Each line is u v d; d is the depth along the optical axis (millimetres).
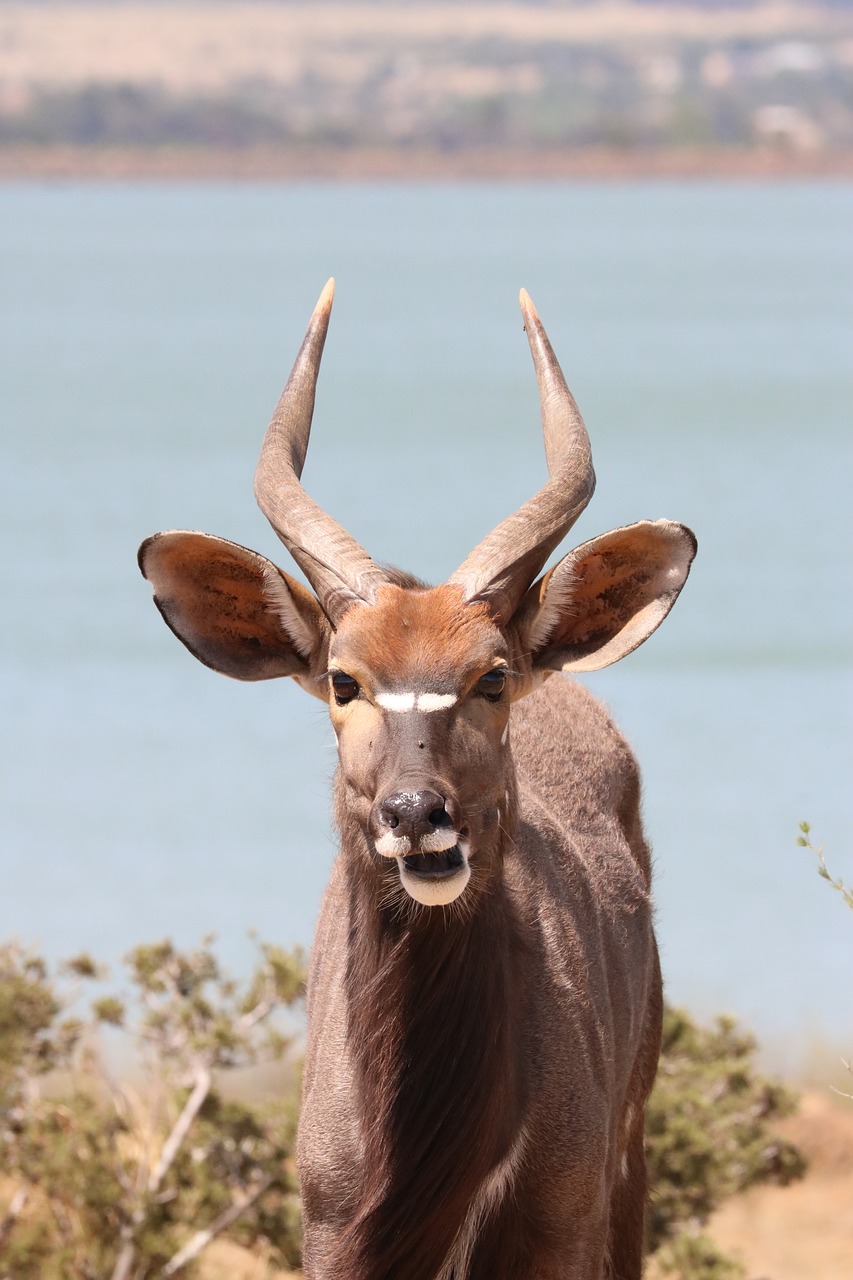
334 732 20531
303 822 59688
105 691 75312
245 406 179250
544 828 22734
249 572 20500
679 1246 28188
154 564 20422
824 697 73688
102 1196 27891
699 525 110688
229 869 55406
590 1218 20984
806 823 20172
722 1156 29547
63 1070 33562
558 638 20812
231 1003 30703
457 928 19766
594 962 22203
